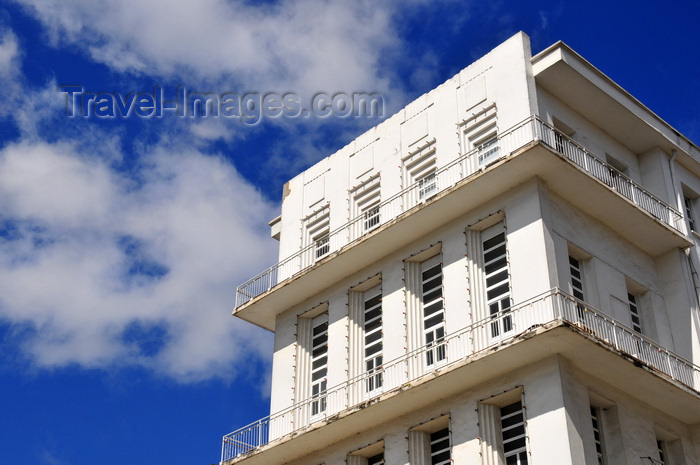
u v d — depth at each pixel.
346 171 39.47
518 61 34.41
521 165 31.16
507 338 29.34
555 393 27.80
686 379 31.53
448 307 32.09
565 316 28.38
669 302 34.22
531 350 28.33
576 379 28.73
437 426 31.00
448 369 29.52
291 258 38.84
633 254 34.28
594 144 35.62
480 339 30.62
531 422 27.95
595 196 32.38
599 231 33.22
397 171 37.00
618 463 29.06
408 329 33.06
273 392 36.75
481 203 32.72
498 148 33.44
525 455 28.41
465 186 32.12
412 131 37.28
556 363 28.27
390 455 31.27
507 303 30.73
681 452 31.39
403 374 32.28
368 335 34.97
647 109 36.69
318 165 41.12
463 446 29.36
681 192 36.88
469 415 29.69
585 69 34.41
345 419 32.03
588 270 31.94
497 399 29.42
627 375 29.67
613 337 29.89
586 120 36.00
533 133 31.80
